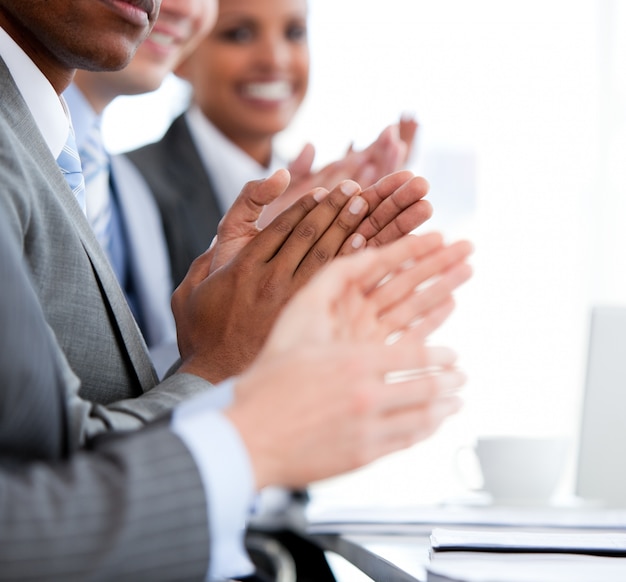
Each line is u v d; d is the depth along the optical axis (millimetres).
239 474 690
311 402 711
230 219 1158
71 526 647
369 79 3969
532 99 4012
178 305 1135
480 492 1704
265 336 1062
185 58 3086
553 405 3961
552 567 838
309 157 2205
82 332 991
